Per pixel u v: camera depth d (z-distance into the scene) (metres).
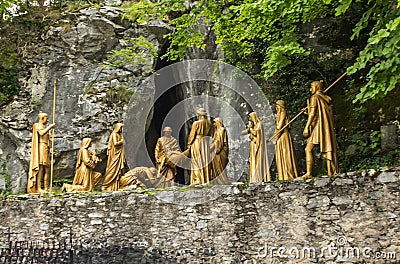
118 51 16.70
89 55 16.98
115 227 12.45
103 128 16.33
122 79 16.83
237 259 11.41
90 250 12.36
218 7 14.35
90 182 13.68
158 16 14.88
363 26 10.33
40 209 12.93
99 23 17.09
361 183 10.59
